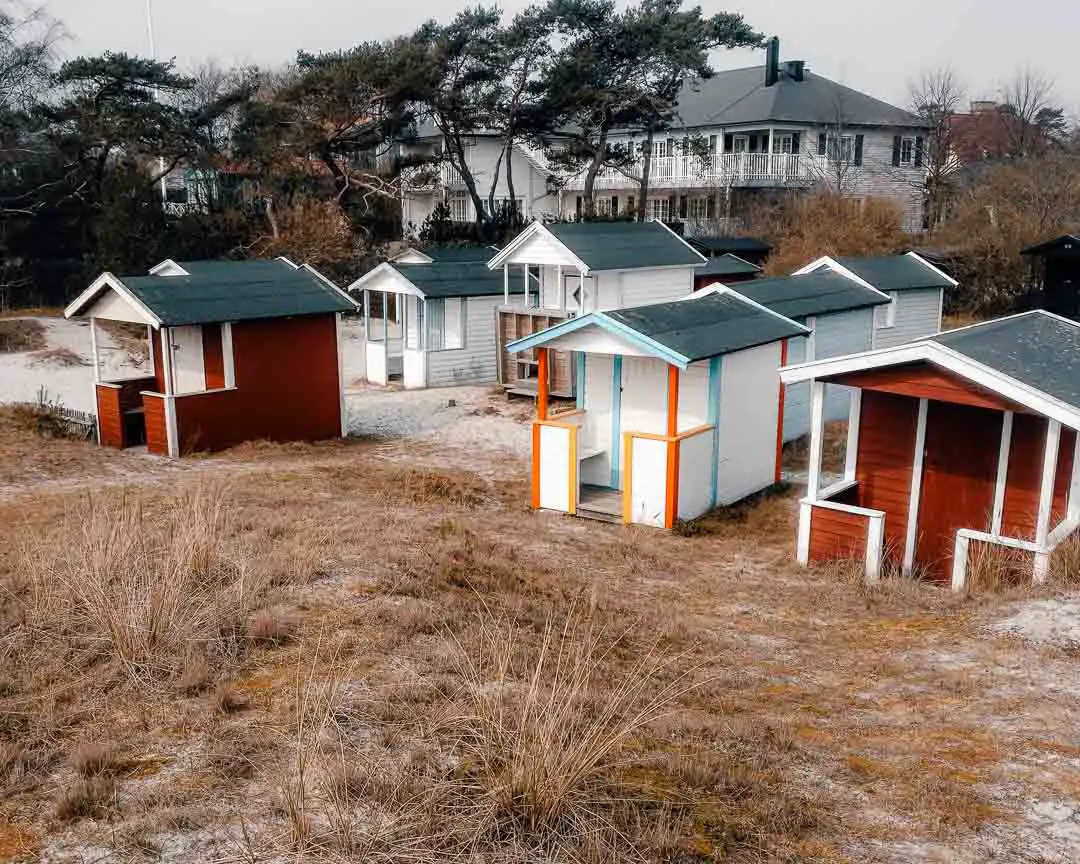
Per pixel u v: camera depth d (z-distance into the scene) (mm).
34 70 38062
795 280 19672
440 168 52000
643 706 6031
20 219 37375
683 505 13250
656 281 23719
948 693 6504
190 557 7453
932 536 11281
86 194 39031
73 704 5559
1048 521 9133
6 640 6344
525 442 19078
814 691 6746
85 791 4445
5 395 23594
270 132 38781
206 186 43750
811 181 42969
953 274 33281
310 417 18938
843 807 4766
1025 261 32156
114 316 17297
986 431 10789
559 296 24172
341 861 3865
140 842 4105
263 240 37656
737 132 46094
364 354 29781
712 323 14320
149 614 6367
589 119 40938
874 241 34375
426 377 25156
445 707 5445
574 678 5898
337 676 5883
